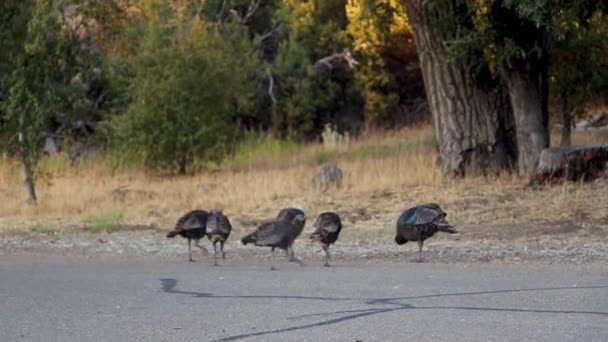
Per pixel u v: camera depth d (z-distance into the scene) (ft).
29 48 86.33
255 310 40.57
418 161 97.60
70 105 92.99
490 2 81.51
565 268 52.26
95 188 99.14
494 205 77.71
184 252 63.16
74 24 91.50
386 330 35.81
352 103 178.50
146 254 62.90
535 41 87.25
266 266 55.77
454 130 92.84
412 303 41.52
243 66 152.66
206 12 161.48
